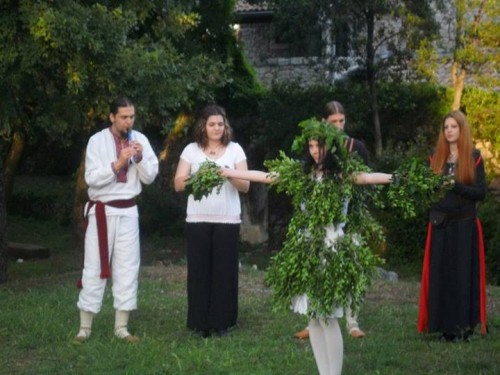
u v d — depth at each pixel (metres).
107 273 7.87
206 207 8.13
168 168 22.00
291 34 19.45
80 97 12.44
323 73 21.09
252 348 7.64
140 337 8.12
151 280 11.20
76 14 11.41
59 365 7.32
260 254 20.12
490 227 16.91
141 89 12.60
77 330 8.33
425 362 7.16
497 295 10.40
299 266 6.09
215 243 8.18
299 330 8.30
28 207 24.91
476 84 20.36
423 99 20.05
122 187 7.93
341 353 6.27
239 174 6.55
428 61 19.58
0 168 12.90
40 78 12.35
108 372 7.04
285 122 19.98
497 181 18.69
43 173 26.66
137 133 8.05
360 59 19.61
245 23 25.58
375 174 6.23
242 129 21.55
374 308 9.28
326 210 6.01
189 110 19.53
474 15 19.75
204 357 7.37
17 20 11.38
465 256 7.72
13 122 12.51
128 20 12.05
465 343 7.70
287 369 7.05
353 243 6.11
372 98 19.67
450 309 7.77
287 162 6.22
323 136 6.06
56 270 17.39
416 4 18.80
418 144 19.28
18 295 10.38
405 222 17.44
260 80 24.80
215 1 19.34
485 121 19.33
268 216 20.92
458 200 7.71
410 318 8.80
